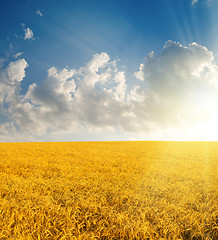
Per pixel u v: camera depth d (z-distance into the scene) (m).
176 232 4.60
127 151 26.48
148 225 4.80
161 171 12.20
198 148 34.84
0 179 8.91
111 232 4.63
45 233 4.49
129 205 6.07
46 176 10.40
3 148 27.36
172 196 6.95
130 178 9.90
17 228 4.51
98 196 6.71
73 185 8.18
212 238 4.54
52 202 6.13
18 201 6.19
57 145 36.66
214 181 9.29
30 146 32.22
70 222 4.87
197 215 5.29
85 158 17.72
